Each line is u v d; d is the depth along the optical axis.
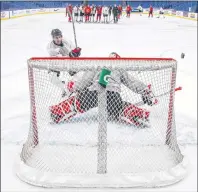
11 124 3.38
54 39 4.75
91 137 2.85
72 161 2.53
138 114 2.99
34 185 2.32
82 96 2.96
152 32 7.64
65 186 2.28
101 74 2.35
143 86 2.85
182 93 4.59
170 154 2.65
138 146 2.74
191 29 7.80
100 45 6.83
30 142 2.73
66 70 2.40
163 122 2.90
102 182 2.27
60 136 2.86
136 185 2.28
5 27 8.02
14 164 2.53
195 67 5.80
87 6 7.89
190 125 3.43
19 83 4.98
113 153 2.63
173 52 6.53
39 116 2.88
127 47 6.75
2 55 6.50
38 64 2.47
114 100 2.89
